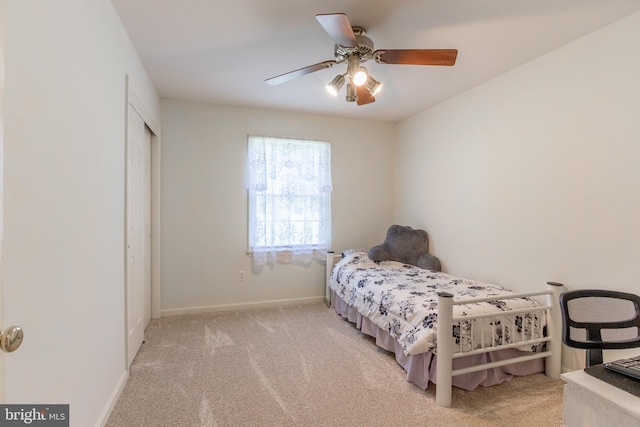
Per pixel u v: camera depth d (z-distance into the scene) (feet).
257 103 11.27
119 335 6.25
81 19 4.45
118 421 5.46
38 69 3.38
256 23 6.38
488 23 6.27
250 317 10.88
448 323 5.96
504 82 8.61
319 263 12.76
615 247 6.17
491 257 9.04
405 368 7.16
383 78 8.93
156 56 7.76
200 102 11.18
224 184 11.53
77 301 4.31
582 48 6.73
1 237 2.38
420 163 12.20
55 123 3.74
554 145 7.30
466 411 5.82
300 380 6.86
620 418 2.39
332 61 6.73
